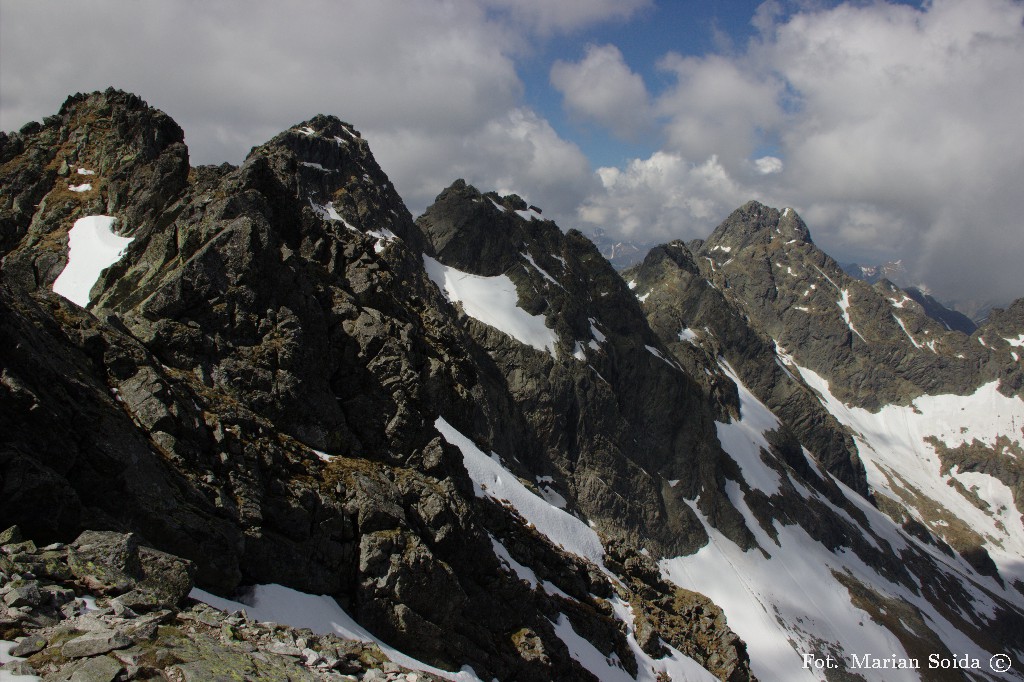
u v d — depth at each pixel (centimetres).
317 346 4372
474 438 7550
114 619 1867
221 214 4462
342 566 3416
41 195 6378
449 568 3809
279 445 3681
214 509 2870
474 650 3853
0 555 1908
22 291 2852
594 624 5691
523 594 4744
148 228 4853
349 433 4356
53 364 2556
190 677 1706
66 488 2233
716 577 14662
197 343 3778
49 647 1670
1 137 6938
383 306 6022
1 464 2109
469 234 18150
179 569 2209
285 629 2402
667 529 14888
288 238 5597
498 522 5644
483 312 16262
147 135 6719
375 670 2383
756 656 12644
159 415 2927
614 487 14662
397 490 4022
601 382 15950
